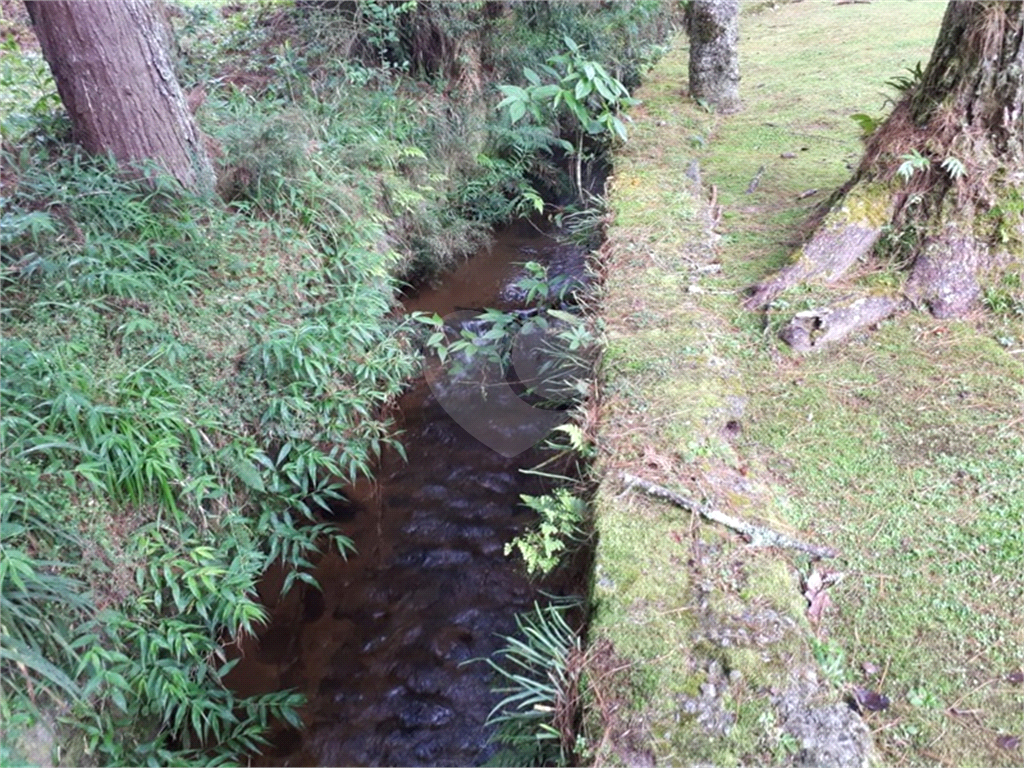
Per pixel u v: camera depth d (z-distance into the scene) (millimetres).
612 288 2865
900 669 1480
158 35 3020
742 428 2160
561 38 5715
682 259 3018
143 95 2961
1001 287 2430
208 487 2199
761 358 2436
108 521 1998
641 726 1364
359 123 4270
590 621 1601
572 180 5230
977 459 1965
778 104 4945
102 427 2027
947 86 2459
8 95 3953
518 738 1602
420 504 2820
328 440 2691
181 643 1982
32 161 2979
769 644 1489
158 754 1838
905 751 1336
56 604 1755
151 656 1885
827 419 2164
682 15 7523
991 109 2383
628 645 1500
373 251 3637
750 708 1378
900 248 2596
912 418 2129
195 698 1941
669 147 4258
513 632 2301
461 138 4906
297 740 2078
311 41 4914
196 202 3072
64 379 2068
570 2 5910
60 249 2590
